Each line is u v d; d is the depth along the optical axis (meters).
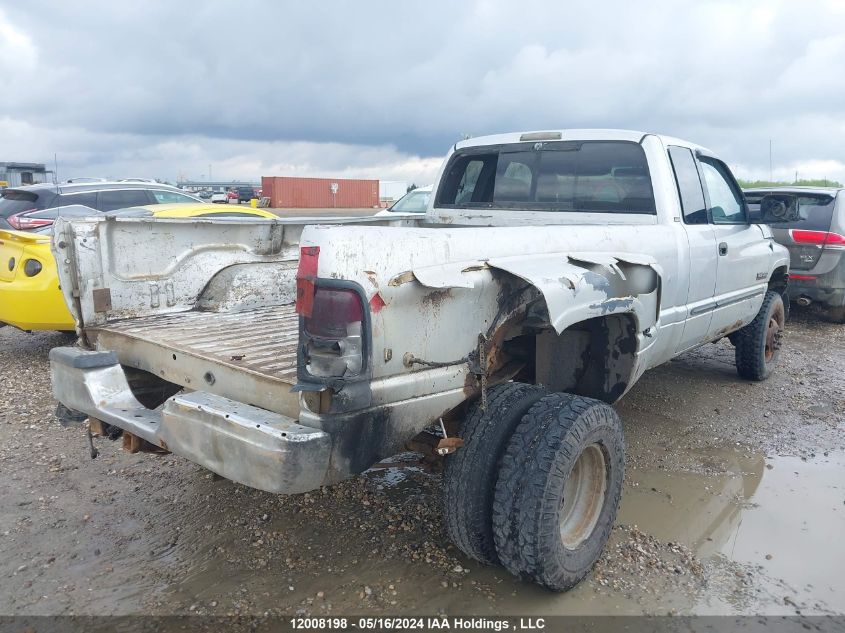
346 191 43.56
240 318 3.97
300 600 3.11
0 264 6.70
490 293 2.93
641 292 3.66
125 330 3.55
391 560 3.42
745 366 6.36
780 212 5.29
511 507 2.90
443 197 5.55
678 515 3.94
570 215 4.80
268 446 2.39
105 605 3.07
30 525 3.74
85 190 9.19
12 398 5.79
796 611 3.09
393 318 2.56
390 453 2.67
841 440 5.09
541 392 3.22
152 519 3.83
